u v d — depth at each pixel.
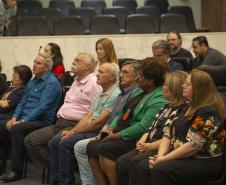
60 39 6.75
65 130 4.30
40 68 4.71
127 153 3.52
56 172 4.20
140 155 3.33
